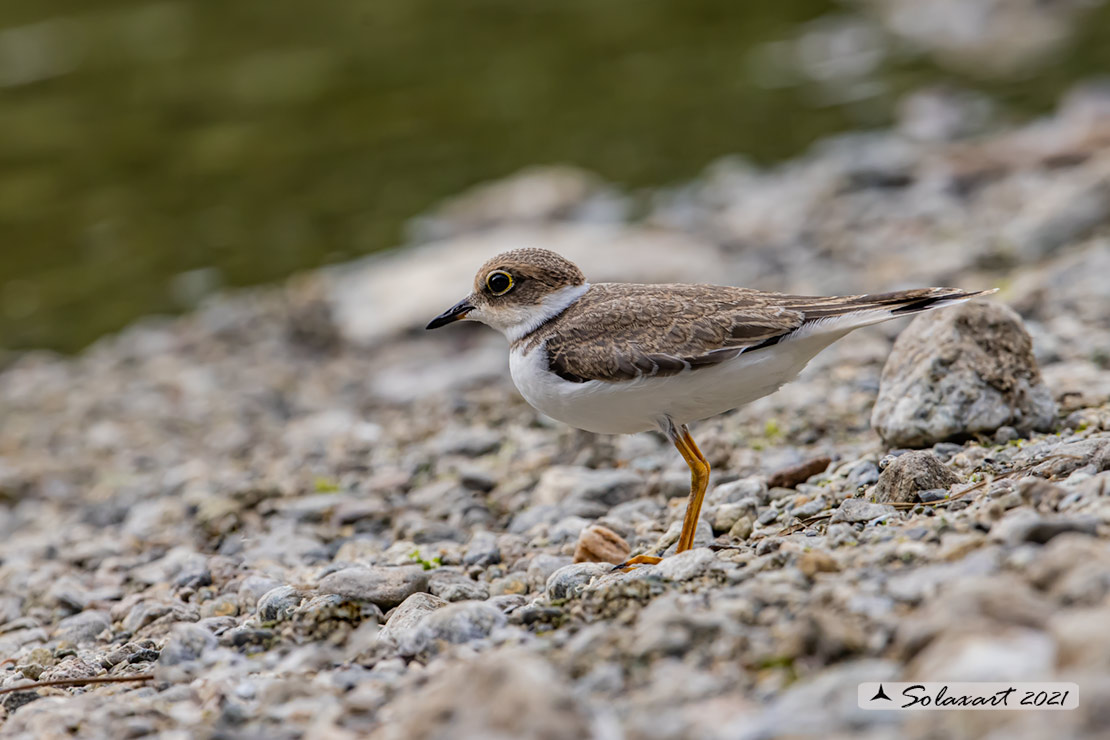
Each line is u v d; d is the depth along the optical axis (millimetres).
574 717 5652
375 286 20703
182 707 7359
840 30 32656
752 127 27234
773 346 8695
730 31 33344
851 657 6098
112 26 35938
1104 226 17359
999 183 21641
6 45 34844
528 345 9430
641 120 28266
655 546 9688
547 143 27172
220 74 32125
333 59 32781
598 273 19469
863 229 20828
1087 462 8430
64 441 17422
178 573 11109
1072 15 32219
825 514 9109
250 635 8391
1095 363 12305
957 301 8461
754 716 5695
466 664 6305
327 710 6746
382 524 11914
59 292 23000
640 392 8820
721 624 6555
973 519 7551
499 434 13836
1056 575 6109
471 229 23625
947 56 30375
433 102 29828
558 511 11188
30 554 12672
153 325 21656
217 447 16062
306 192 26000
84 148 28422
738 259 20438
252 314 21219
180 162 27609
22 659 9391
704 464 9133
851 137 26109
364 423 15664
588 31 33906
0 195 26391
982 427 9914
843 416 12438
